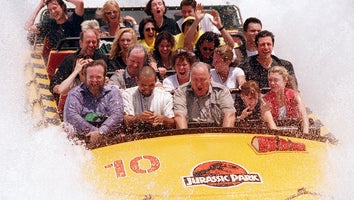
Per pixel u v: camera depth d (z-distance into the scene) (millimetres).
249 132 9664
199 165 8859
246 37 12250
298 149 9398
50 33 12906
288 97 10461
